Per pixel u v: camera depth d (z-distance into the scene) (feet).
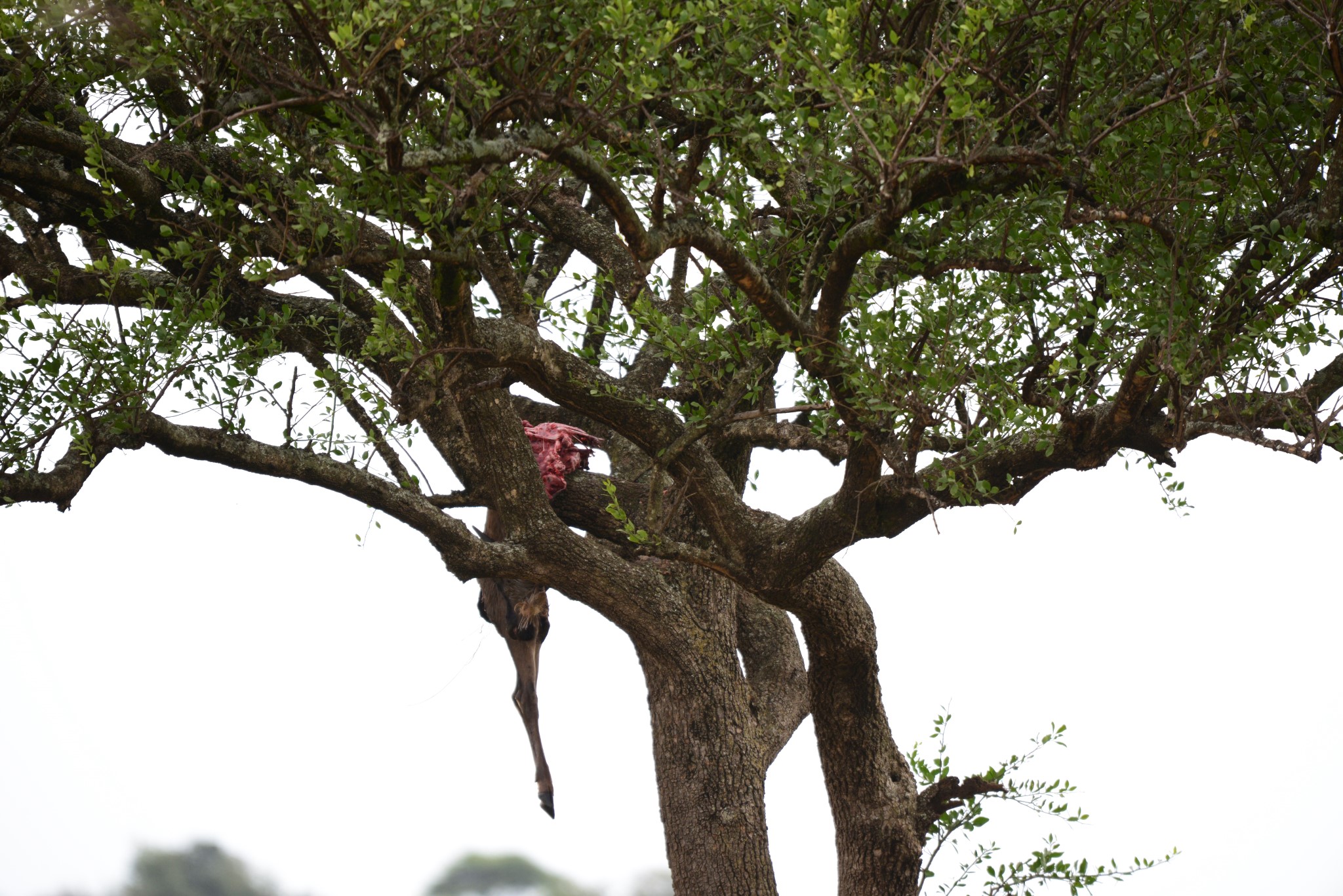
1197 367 19.99
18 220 27.25
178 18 17.17
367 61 15.67
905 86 16.52
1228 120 18.67
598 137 18.10
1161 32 18.33
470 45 16.35
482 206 18.48
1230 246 20.61
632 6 15.85
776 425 28.25
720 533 25.44
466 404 26.21
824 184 19.98
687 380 26.50
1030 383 20.71
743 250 21.21
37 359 24.07
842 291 19.72
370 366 28.43
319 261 19.56
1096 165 19.11
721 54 19.19
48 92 22.85
